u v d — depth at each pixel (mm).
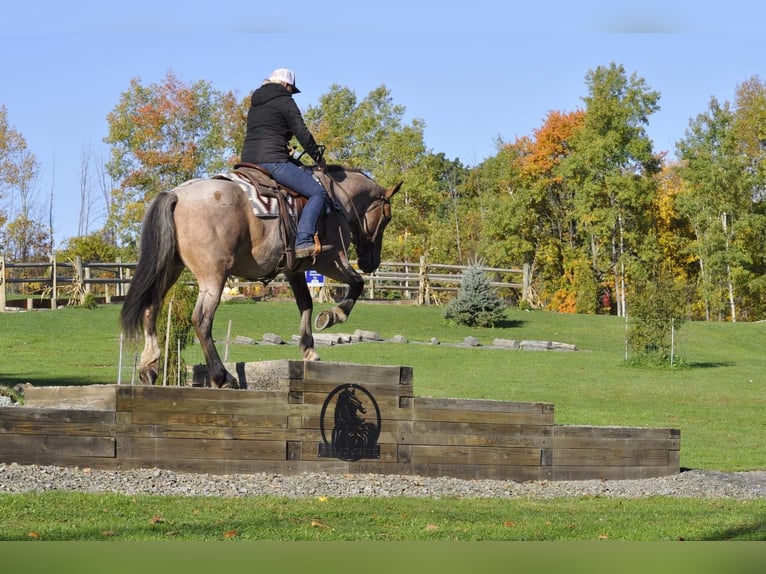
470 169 93062
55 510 7293
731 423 19750
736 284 60188
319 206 9930
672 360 28969
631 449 11797
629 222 63656
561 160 67125
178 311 14609
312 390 9914
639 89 61156
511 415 10969
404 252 55969
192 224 9195
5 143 64562
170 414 9289
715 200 60406
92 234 67062
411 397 10453
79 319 34312
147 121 49250
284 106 10023
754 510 9562
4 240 69438
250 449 9602
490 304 38281
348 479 9719
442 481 10242
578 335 37562
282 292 45938
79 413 8922
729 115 62656
